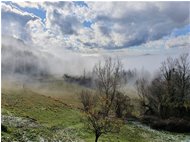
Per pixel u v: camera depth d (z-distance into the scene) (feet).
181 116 307.37
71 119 230.48
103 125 140.56
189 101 333.42
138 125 260.83
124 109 290.35
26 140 117.08
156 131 248.52
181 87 347.15
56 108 285.84
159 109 323.37
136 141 192.03
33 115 232.73
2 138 107.96
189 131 261.44
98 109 144.56
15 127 135.23
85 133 181.57
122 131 205.77
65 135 159.84
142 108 339.57
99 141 166.61
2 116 161.79
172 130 262.26
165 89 346.95
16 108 256.11
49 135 142.20
